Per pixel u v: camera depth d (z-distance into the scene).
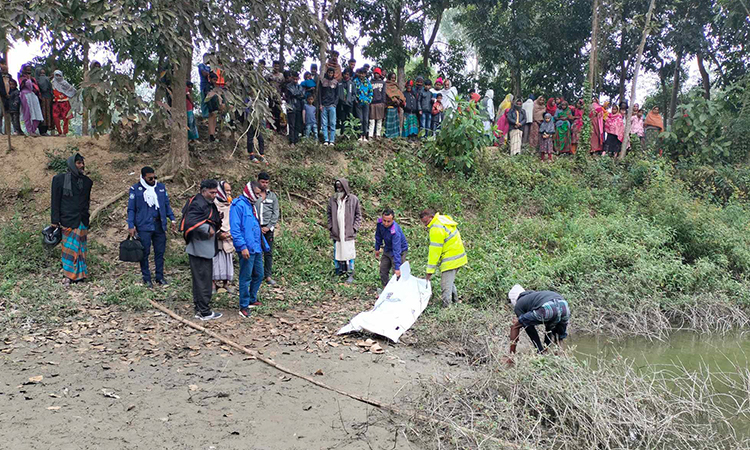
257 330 6.40
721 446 4.45
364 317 6.57
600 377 4.90
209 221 6.58
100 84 7.88
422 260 9.46
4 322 6.06
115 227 9.17
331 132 12.58
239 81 9.38
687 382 5.77
